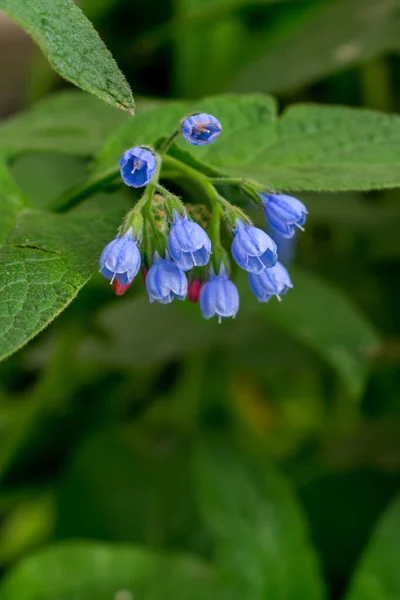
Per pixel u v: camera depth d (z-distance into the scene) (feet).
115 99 1.96
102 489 2.98
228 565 2.73
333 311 2.71
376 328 3.19
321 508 3.06
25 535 3.23
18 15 1.96
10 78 3.77
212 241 2.15
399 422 3.24
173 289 2.09
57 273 2.06
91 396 3.32
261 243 2.11
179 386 3.31
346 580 2.92
